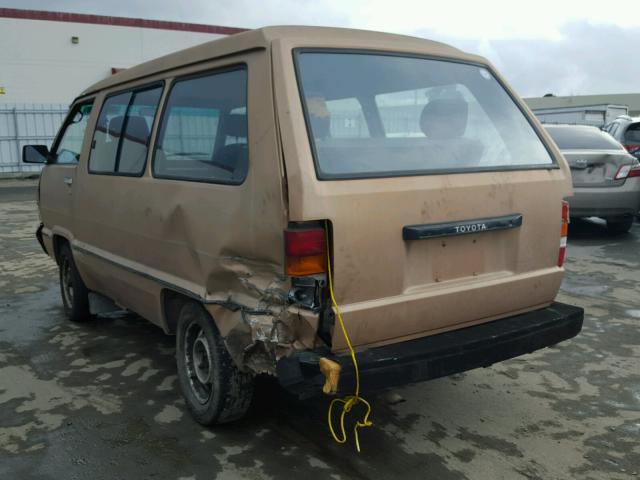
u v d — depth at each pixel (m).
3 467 3.24
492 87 3.78
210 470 3.21
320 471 3.21
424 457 3.35
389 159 3.08
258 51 3.06
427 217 3.05
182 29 25.92
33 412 3.87
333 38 3.21
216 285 3.28
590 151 9.01
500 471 3.22
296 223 2.77
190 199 3.40
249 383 3.44
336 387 2.71
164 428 3.65
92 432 3.61
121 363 4.68
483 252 3.34
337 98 3.04
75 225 5.09
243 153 3.09
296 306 2.82
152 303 4.04
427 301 3.07
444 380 4.36
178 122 3.68
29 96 23.50
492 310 3.39
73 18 23.77
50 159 5.74
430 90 3.46
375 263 2.90
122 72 4.62
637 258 8.04
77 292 5.45
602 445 3.49
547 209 3.54
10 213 12.83
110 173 4.43
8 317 5.85
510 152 3.55
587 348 4.98
